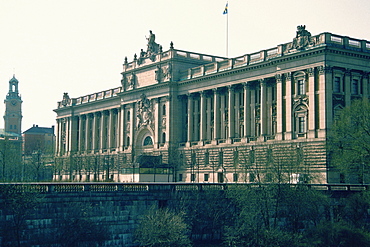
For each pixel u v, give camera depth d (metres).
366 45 96.06
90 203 58.06
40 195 54.44
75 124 179.75
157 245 56.19
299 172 79.25
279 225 65.75
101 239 57.53
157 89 131.75
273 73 101.75
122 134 146.12
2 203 52.47
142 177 115.69
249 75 107.94
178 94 127.88
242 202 64.00
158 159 121.75
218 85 116.12
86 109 172.12
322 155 88.25
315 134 90.94
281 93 98.50
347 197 71.50
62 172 166.62
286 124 96.88
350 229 60.66
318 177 82.06
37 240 53.84
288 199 63.88
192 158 120.56
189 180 120.06
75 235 55.69
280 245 57.44
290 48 97.62
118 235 59.56
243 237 59.94
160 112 130.75
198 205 65.56
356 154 76.94
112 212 59.53
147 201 62.34
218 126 116.81
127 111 145.75
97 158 155.50
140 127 138.00
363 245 58.81
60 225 55.56
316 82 92.06
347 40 93.31
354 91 94.38
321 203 67.31
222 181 111.75
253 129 108.12
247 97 108.62
